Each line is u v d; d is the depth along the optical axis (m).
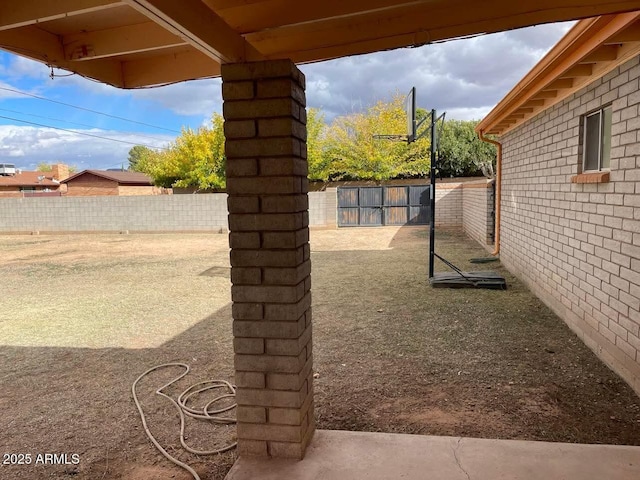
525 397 3.18
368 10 1.99
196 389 3.56
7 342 4.91
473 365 3.79
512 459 2.26
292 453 2.32
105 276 8.73
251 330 2.27
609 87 3.71
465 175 22.06
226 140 2.19
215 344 4.64
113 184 32.06
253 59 2.37
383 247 11.44
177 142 25.08
